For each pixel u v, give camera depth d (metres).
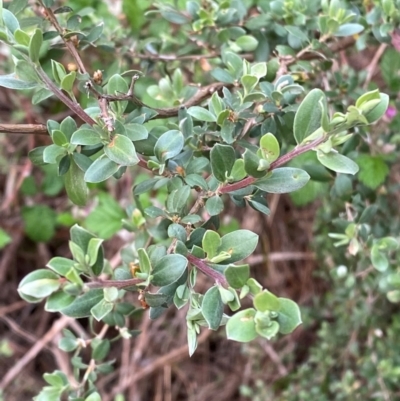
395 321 0.54
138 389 0.76
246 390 0.64
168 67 0.44
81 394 0.32
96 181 0.24
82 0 0.54
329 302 0.63
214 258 0.23
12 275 0.82
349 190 0.38
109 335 0.61
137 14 0.53
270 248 0.76
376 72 0.64
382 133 0.50
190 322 0.23
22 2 0.31
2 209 0.75
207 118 0.28
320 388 0.57
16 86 0.24
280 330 0.19
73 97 0.24
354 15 0.35
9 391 0.76
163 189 0.58
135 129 0.25
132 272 0.24
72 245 0.21
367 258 0.42
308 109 0.22
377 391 0.52
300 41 0.38
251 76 0.28
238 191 0.25
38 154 0.28
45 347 0.74
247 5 0.47
